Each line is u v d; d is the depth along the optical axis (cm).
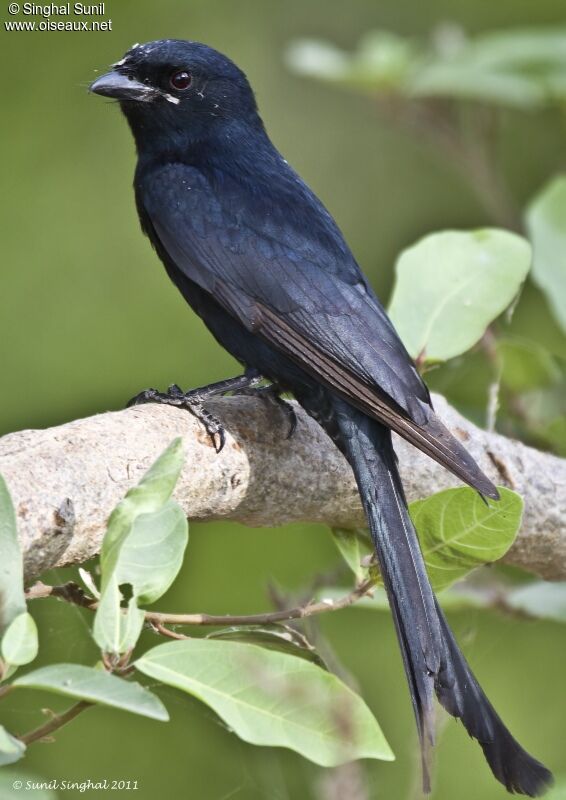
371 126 1770
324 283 896
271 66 1750
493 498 687
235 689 596
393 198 1773
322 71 1238
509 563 900
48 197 1634
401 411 802
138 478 682
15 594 557
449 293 909
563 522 878
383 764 1252
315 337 874
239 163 990
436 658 705
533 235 1020
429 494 877
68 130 1645
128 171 1652
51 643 976
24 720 1087
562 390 1066
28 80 1639
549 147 1648
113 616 593
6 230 1622
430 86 1188
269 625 743
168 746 1226
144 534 625
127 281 1620
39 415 1548
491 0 1688
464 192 1753
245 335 915
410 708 1331
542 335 1583
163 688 952
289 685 598
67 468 655
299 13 1750
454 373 1173
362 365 842
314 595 957
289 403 876
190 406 763
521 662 1360
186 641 604
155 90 1004
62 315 1598
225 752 1214
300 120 1778
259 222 933
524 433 1078
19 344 1581
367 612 1355
